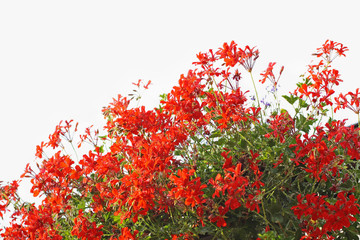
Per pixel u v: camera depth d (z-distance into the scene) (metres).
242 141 2.80
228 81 2.90
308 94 2.80
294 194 2.72
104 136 3.37
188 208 2.44
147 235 2.83
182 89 2.75
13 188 3.10
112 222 3.00
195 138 3.09
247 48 2.79
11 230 2.92
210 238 2.76
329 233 2.68
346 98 2.59
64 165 2.73
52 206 2.82
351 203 2.27
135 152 2.69
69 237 2.93
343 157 2.43
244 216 2.71
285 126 2.72
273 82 2.90
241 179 2.28
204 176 2.96
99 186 2.79
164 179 2.44
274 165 2.77
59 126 3.21
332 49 3.09
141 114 2.74
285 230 2.60
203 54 2.94
